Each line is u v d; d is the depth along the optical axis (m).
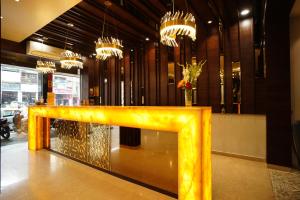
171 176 3.57
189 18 3.83
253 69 6.09
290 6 3.94
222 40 6.75
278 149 4.10
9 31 6.21
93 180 3.40
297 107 4.27
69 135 4.93
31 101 9.63
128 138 5.77
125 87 9.68
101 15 6.02
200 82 7.07
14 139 7.14
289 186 3.14
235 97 6.51
